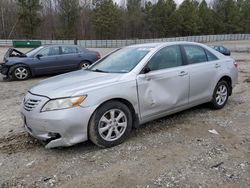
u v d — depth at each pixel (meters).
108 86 3.95
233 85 6.10
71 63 11.85
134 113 4.26
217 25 73.00
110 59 5.05
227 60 5.96
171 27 66.12
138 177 3.23
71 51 11.96
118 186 3.07
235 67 6.12
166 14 65.69
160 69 4.61
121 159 3.67
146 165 3.50
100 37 61.00
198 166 3.45
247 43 50.38
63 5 55.91
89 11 62.44
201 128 4.73
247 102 6.46
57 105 3.63
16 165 3.61
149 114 4.43
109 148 4.00
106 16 58.88
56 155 3.85
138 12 67.56
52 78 4.64
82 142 4.18
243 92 7.70
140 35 67.12
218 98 5.77
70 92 3.71
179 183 3.09
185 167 3.43
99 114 3.85
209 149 3.91
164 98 4.59
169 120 5.15
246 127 4.77
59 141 3.66
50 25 60.38
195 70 5.11
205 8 73.38
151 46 4.88
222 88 5.84
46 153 3.92
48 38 57.69
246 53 28.72
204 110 5.78
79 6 58.00
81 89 3.79
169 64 4.79
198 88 5.21
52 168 3.50
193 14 66.94
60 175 3.34
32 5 50.41
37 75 11.45
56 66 11.48
